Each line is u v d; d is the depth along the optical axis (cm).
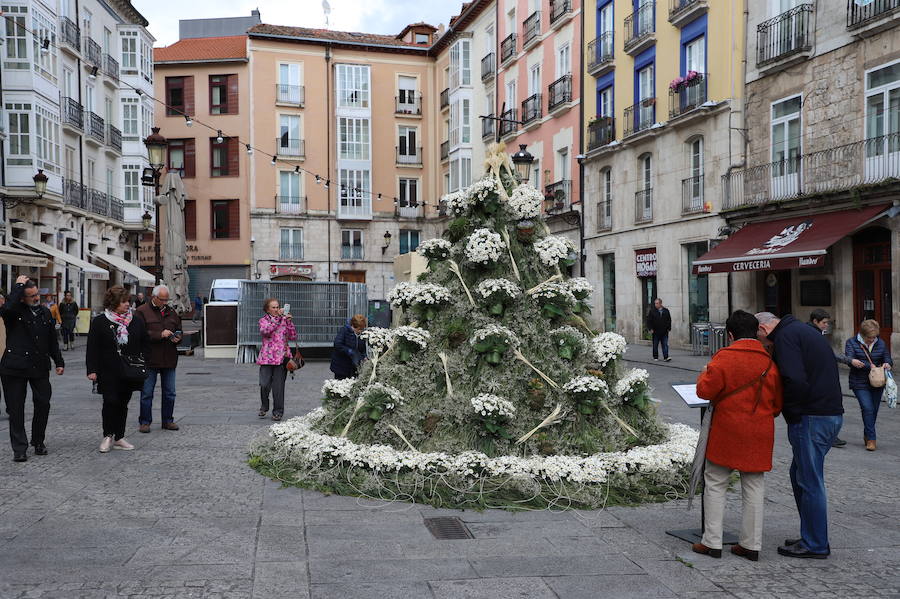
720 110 2162
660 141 2467
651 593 401
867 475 707
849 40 1748
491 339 650
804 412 466
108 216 3391
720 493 462
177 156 4431
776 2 1991
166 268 2150
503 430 617
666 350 2017
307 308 2053
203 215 4394
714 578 425
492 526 520
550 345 679
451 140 4194
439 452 622
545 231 760
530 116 3400
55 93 2803
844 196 1705
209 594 391
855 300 1769
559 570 434
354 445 648
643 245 2577
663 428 709
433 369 684
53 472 673
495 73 3766
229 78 4388
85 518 529
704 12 2236
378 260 4525
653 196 2517
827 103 1822
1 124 2547
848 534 514
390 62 4562
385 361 717
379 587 404
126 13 3725
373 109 4541
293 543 477
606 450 639
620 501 577
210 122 4391
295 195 4416
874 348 847
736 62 2106
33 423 750
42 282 2795
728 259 1923
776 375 462
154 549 462
